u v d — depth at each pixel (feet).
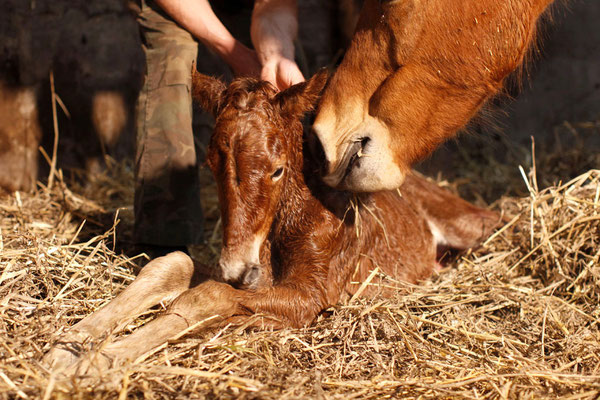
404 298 6.10
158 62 6.68
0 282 5.75
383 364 5.42
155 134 6.63
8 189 8.54
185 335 5.46
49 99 8.74
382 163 5.83
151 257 6.70
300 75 6.31
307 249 6.04
